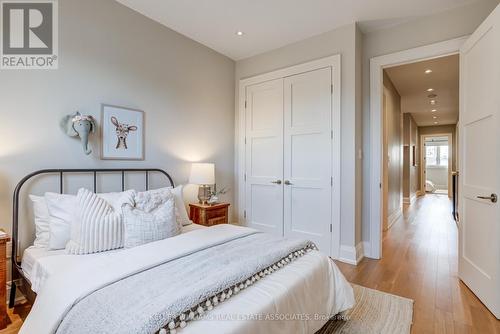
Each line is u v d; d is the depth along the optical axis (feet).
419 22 9.32
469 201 7.70
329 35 10.25
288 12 8.99
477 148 7.29
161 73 9.82
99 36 8.05
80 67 7.64
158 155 9.73
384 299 7.04
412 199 26.43
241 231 7.02
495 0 8.09
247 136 12.80
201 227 8.55
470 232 7.60
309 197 10.80
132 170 8.82
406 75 14.39
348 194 9.77
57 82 7.22
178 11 9.00
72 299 3.71
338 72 9.96
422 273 8.77
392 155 16.17
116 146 8.45
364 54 10.46
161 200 7.22
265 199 12.19
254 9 8.86
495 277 6.32
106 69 8.21
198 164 10.28
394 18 9.34
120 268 4.50
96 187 8.00
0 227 6.36
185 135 10.73
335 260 9.96
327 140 10.28
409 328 5.80
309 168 10.78
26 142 6.72
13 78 6.58
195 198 11.06
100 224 6.08
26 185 6.72
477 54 7.28
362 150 10.47
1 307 5.71
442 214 19.30
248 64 12.80
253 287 4.38
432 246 11.69
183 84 10.66
